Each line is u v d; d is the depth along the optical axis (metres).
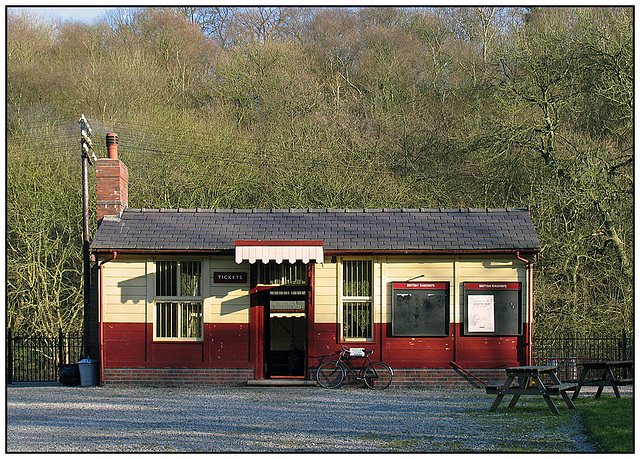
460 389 16.62
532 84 28.48
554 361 19.23
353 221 18.33
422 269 17.12
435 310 17.03
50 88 34.59
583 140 28.81
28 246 28.89
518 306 16.97
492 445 9.94
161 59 39.53
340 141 33.97
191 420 12.15
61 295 30.88
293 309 17.31
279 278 17.33
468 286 17.00
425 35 40.72
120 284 17.14
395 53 39.56
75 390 16.45
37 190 30.58
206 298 17.17
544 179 28.75
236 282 17.22
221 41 42.59
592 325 25.42
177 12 41.44
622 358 18.92
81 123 20.86
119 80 35.12
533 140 28.66
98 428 11.42
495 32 37.38
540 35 29.42
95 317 17.84
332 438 10.51
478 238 17.27
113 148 18.73
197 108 37.66
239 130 35.50
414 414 12.75
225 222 18.27
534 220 28.03
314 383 16.89
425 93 37.94
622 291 25.98
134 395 15.50
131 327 17.09
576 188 27.11
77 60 36.75
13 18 36.72
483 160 30.14
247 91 37.56
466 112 34.16
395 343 17.00
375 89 38.16
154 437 10.64
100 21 39.78
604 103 29.70
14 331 28.61
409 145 33.75
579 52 27.44
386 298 17.11
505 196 31.41
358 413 12.91
